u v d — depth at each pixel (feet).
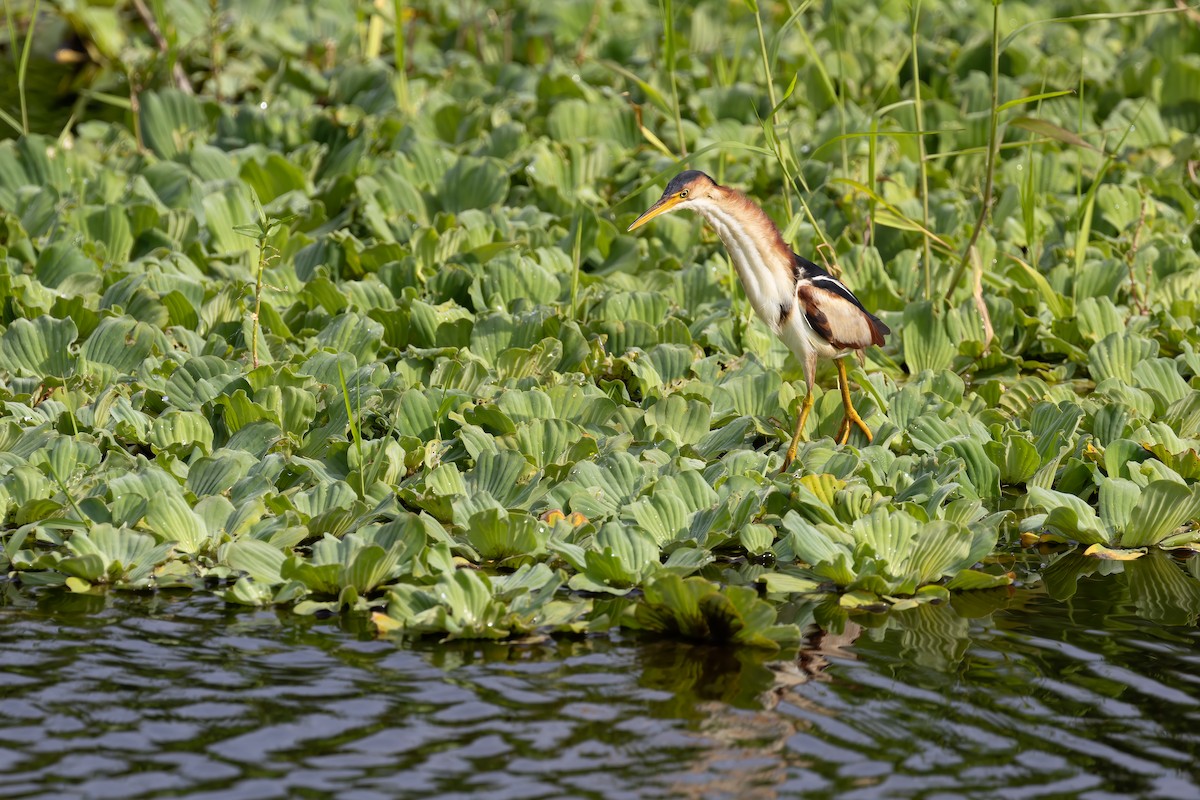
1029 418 40.29
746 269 38.22
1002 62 75.56
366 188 56.70
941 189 61.67
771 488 33.47
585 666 27.02
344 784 22.65
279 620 28.68
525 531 31.07
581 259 52.95
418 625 28.07
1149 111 67.67
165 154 66.39
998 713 25.41
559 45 83.15
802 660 27.45
